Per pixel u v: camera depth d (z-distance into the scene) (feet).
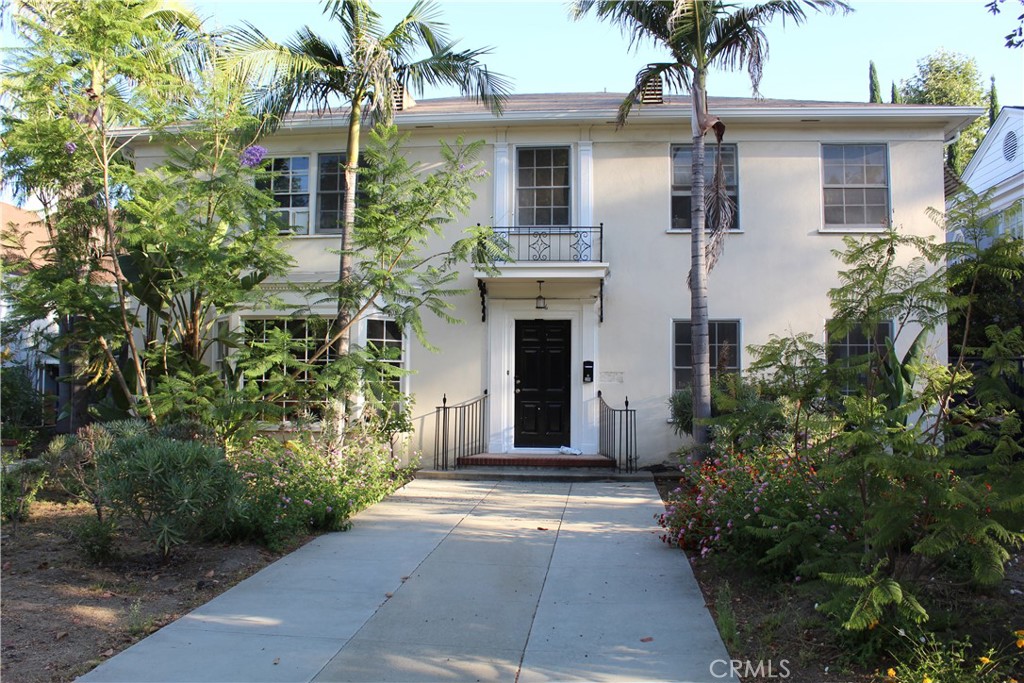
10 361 47.37
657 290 41.98
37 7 29.09
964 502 13.30
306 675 14.21
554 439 42.63
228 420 30.94
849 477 14.96
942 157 41.60
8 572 20.39
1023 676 13.28
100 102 29.94
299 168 44.24
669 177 42.34
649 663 14.84
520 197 43.01
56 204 33.53
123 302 32.04
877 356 17.25
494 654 15.35
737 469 23.06
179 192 31.94
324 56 36.17
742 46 34.06
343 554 23.13
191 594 19.03
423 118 41.78
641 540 24.94
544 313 42.57
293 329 42.42
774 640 15.67
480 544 24.41
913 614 13.65
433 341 42.68
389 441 38.86
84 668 14.33
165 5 33.86
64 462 23.43
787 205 41.83
